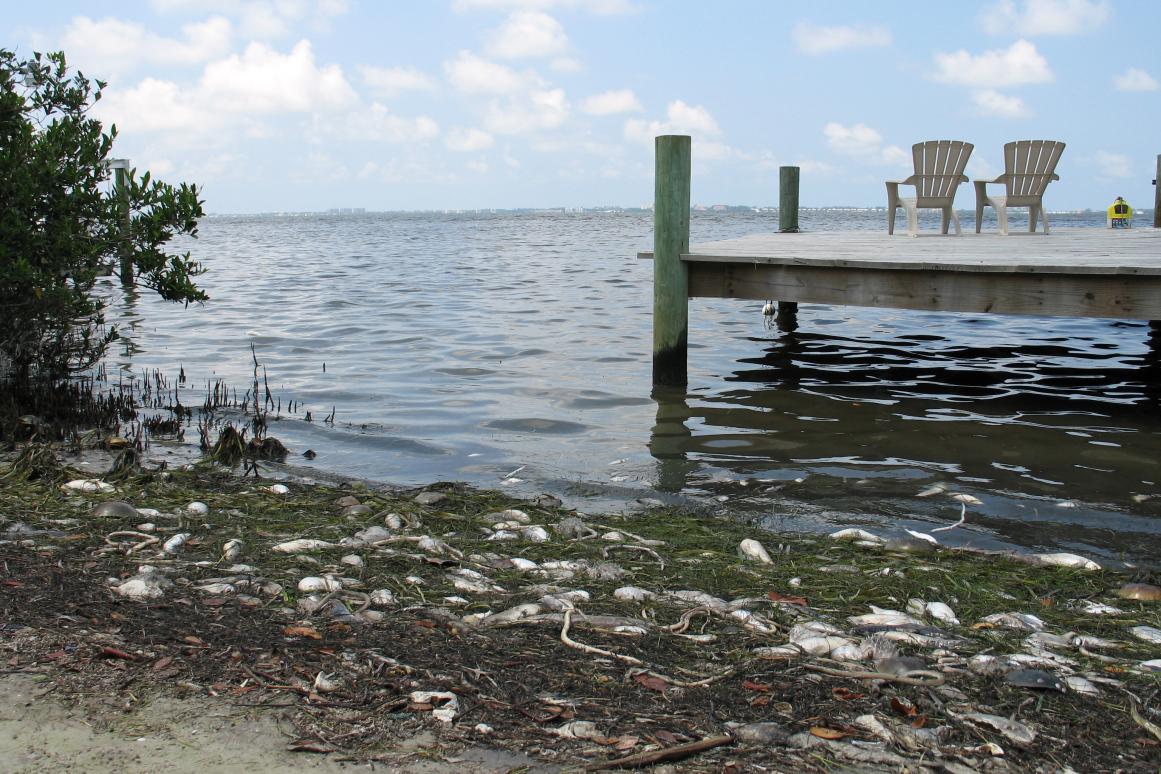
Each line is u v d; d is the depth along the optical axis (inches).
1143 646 113.4
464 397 284.5
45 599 113.3
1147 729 87.9
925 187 407.8
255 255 1058.7
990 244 342.3
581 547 152.1
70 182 247.1
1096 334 415.2
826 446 228.8
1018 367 336.2
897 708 90.0
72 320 266.4
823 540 161.6
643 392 291.7
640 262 871.1
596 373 322.3
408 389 296.2
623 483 200.2
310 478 201.3
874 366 337.7
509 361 344.5
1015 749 83.7
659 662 101.7
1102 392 291.7
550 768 78.0
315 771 76.7
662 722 86.7
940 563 148.9
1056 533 168.9
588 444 232.2
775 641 109.6
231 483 192.4
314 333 412.2
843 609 123.9
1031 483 198.8
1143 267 223.1
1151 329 423.2
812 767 79.4
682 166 287.7
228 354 361.1
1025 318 465.4
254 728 83.4
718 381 309.1
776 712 89.5
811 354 363.6
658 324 296.7
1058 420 254.7
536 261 898.7
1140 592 134.3
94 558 133.2
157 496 177.0
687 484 199.6
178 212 257.6
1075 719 90.0
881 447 227.9
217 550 141.9
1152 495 190.5
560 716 87.4
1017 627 119.2
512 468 211.2
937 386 301.9
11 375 262.5
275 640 102.6
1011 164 407.5
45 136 240.1
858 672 98.5
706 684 95.7
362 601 119.5
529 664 99.3
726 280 290.0
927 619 122.0
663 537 161.8
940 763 80.6
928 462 215.0
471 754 80.0
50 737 80.9
